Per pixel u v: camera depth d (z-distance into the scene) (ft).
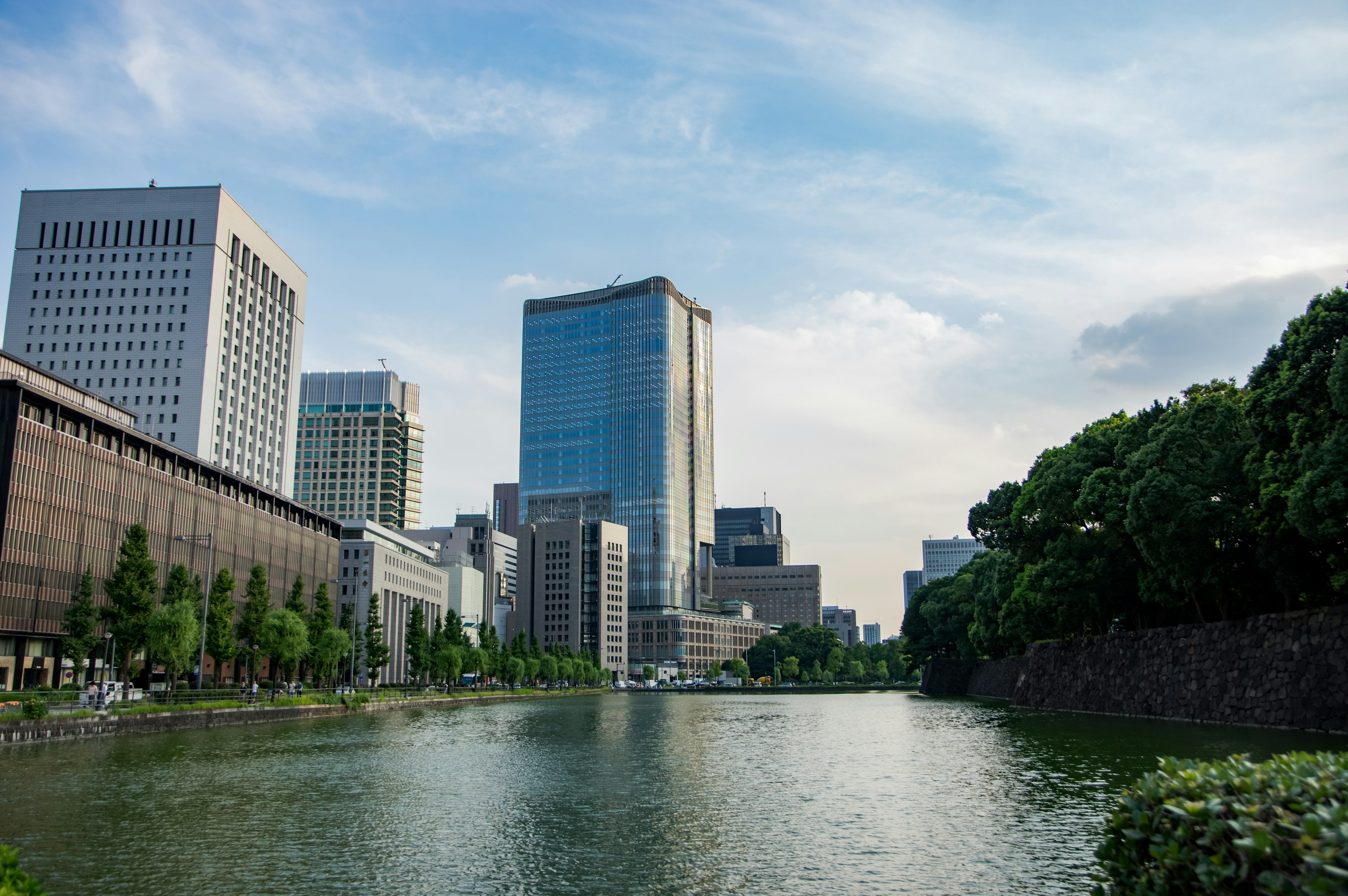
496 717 375.04
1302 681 204.74
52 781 152.05
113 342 644.27
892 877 86.12
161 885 84.89
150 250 652.89
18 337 648.79
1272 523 213.46
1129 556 298.97
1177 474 238.89
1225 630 240.12
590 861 94.38
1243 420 237.25
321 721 329.31
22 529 344.28
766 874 88.38
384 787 149.18
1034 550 357.82
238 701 321.32
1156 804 47.19
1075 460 311.27
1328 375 185.68
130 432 408.46
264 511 540.93
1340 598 219.00
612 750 216.54
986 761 176.96
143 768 169.99
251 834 108.78
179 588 322.55
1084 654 338.13
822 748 219.00
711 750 218.38
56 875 88.58
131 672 357.20
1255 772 43.11
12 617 337.11
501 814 123.24
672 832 109.91
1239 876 38.63
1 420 342.23
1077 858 92.32
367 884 85.40
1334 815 36.06
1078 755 175.63
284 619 369.91
